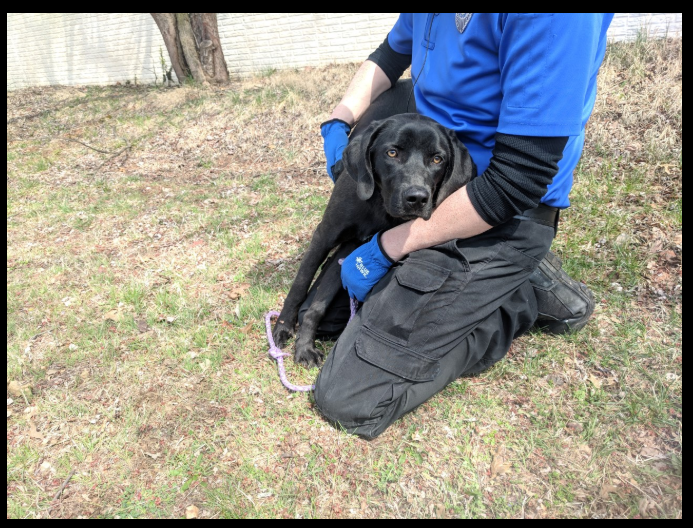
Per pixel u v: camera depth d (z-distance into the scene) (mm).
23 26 13547
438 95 2270
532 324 2631
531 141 1890
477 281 2168
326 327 2811
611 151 4598
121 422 2391
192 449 2221
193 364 2717
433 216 2178
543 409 2344
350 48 9055
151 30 11180
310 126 6676
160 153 6996
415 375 2188
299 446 2217
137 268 3814
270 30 9625
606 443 2141
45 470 2168
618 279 3164
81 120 8953
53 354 2887
